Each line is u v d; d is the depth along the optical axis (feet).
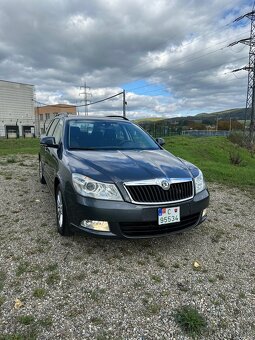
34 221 14.42
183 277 9.87
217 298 8.80
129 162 11.66
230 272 10.37
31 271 9.80
